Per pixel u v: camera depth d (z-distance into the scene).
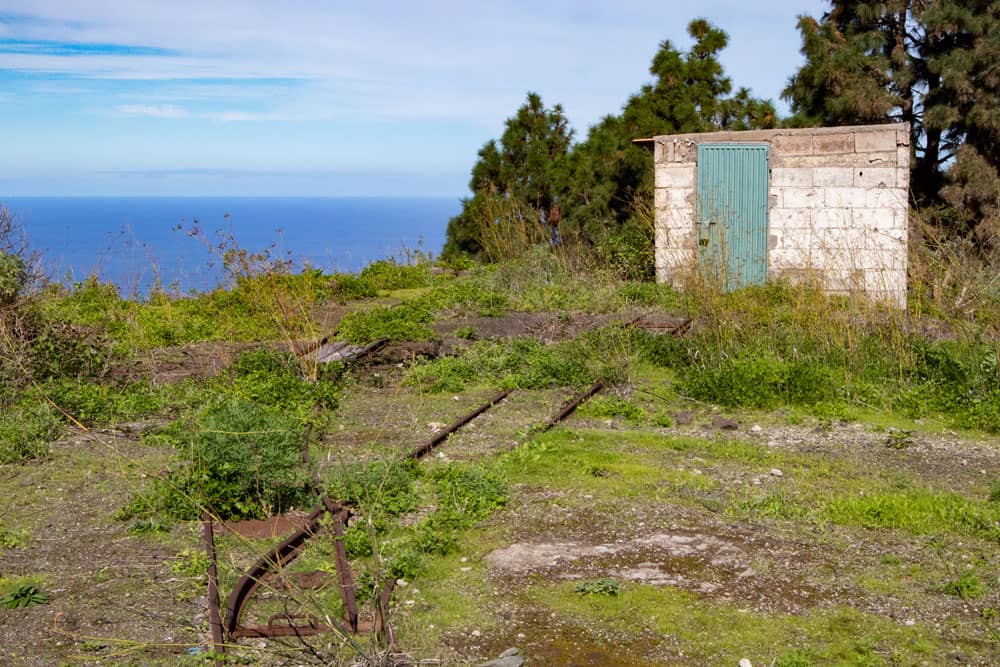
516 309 15.97
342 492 6.84
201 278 16.86
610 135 21.73
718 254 15.40
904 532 6.39
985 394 9.52
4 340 10.01
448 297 16.27
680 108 22.52
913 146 23.27
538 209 23.98
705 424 9.27
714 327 11.41
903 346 10.64
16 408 9.23
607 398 10.09
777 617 5.15
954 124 22.61
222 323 14.09
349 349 12.02
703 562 5.90
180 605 5.25
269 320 13.94
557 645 4.86
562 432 8.76
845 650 4.76
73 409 9.26
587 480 7.43
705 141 16.94
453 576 5.70
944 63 22.22
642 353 11.59
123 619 5.08
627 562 5.90
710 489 7.26
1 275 10.62
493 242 21.09
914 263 13.80
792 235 16.67
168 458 7.82
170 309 14.98
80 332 10.96
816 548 6.12
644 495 7.11
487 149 25.02
